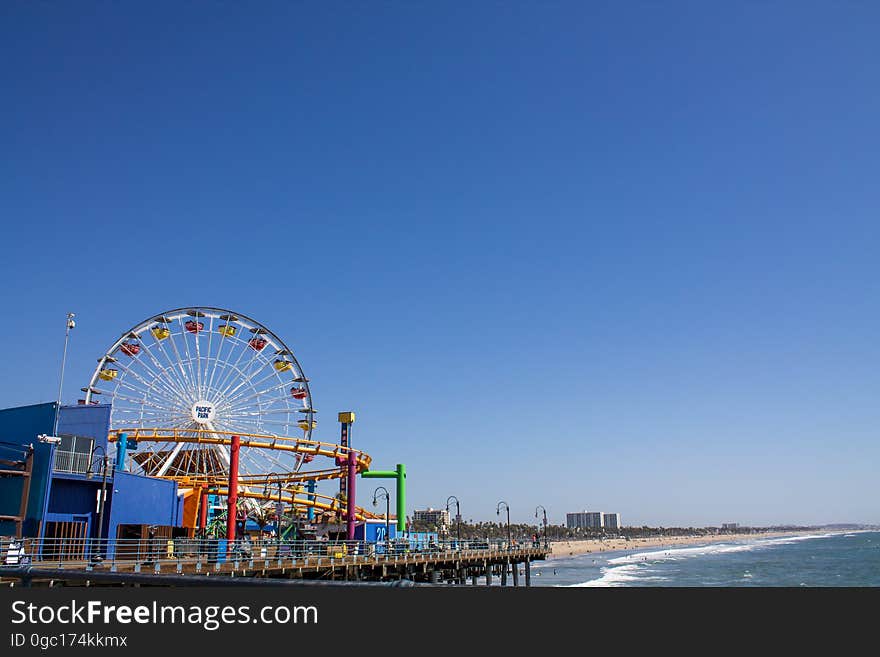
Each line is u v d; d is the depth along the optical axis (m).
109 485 57.94
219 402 85.25
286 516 84.75
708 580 146.38
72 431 62.31
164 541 54.25
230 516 65.00
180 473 79.94
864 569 169.38
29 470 53.28
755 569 177.38
